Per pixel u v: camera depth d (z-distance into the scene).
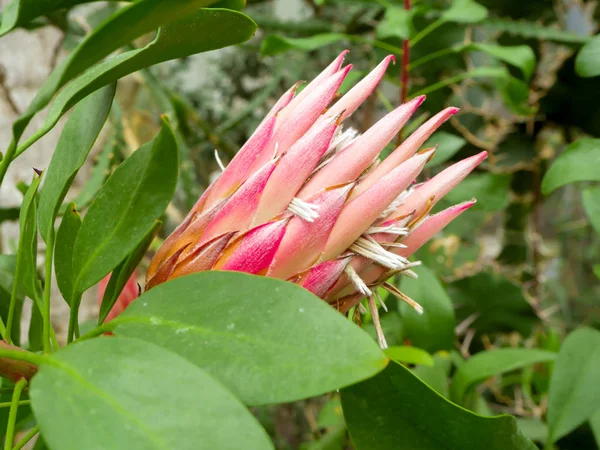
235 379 0.20
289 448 0.81
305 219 0.25
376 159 0.27
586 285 1.08
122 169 0.27
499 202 0.61
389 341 0.59
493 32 0.81
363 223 0.25
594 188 0.45
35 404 0.17
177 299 0.22
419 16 0.69
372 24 0.84
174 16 0.21
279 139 0.26
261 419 0.79
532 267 0.86
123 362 0.19
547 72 0.80
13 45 0.71
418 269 0.51
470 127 0.82
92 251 0.26
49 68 0.74
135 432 0.17
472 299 0.73
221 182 0.27
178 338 0.21
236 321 0.21
